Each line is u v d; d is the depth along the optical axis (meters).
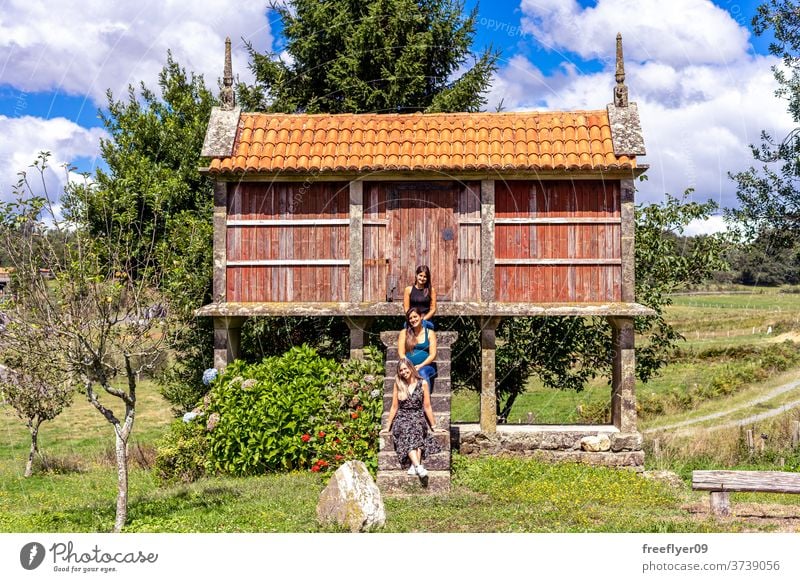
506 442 13.64
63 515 10.55
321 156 13.70
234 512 9.83
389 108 20.78
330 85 21.28
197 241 17.09
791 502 12.26
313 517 9.34
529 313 13.16
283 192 13.77
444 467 10.98
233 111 14.48
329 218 13.71
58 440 24.17
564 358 18.27
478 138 13.96
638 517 9.70
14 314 8.88
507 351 18.02
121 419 28.23
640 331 18.14
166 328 9.48
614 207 13.47
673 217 18.12
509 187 13.58
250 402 12.92
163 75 25.12
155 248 12.84
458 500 10.26
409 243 13.60
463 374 18.95
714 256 17.98
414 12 21.38
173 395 22.05
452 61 22.41
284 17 22.19
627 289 13.34
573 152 13.47
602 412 24.53
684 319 42.94
